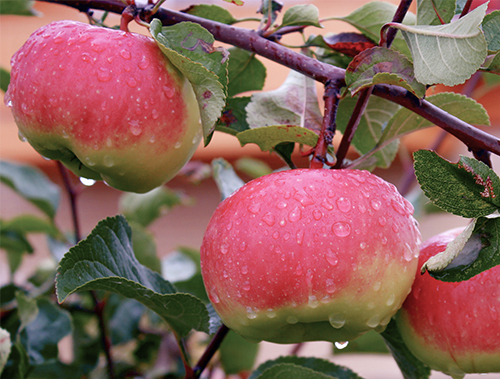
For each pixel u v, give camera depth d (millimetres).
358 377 543
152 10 489
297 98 543
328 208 463
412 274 477
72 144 481
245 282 466
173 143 487
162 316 511
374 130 558
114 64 473
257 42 492
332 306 463
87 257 487
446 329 483
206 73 471
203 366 520
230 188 572
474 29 453
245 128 531
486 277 479
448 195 454
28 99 478
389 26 471
